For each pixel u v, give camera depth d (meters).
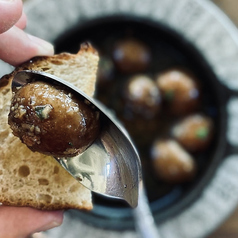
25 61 0.18
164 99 0.25
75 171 0.16
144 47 0.25
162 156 0.25
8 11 0.16
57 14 0.25
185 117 0.25
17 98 0.15
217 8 0.26
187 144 0.25
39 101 0.14
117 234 0.24
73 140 0.15
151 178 0.25
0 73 0.21
